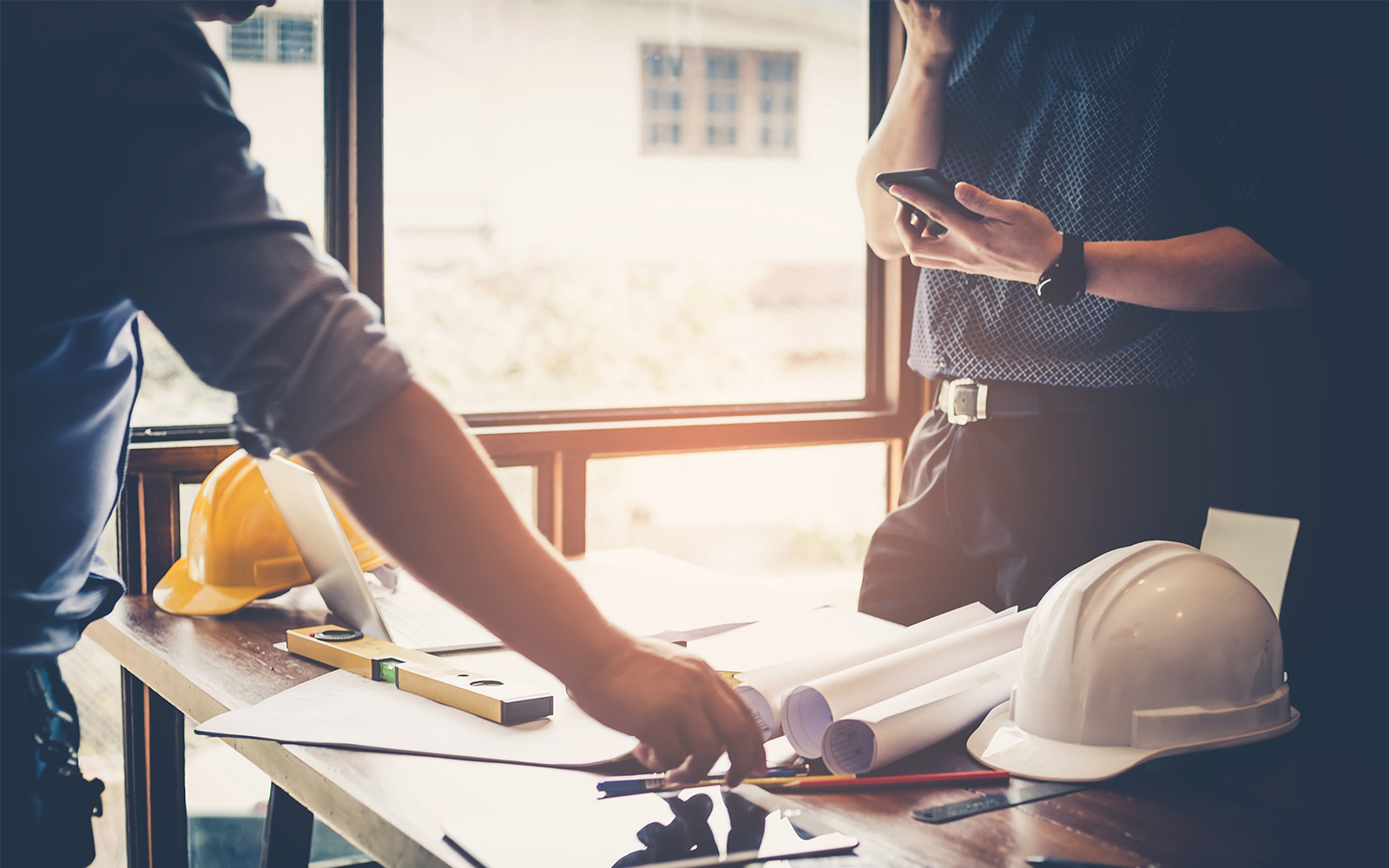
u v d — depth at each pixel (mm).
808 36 4824
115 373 671
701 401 2027
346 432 530
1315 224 1099
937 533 1321
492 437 1780
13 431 608
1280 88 1102
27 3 524
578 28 4121
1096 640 757
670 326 5617
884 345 2180
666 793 705
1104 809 685
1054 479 1251
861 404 2176
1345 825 662
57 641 723
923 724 766
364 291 1748
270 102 1701
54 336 591
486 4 3820
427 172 2418
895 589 1357
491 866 595
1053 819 669
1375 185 1733
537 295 5020
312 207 1737
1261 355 1895
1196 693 755
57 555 674
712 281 5746
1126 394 1235
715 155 4770
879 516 2199
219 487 1297
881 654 896
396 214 1856
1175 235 1245
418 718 857
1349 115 1762
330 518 1048
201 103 542
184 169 524
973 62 1301
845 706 777
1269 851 626
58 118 528
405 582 1428
